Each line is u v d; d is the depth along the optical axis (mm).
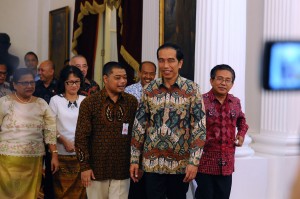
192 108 3143
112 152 3389
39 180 4113
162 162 3195
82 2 10164
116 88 3334
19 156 3906
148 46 7625
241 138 3674
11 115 3906
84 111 3352
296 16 4879
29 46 12961
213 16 4738
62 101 4234
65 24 11523
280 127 4754
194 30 6273
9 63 7051
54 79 5453
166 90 3174
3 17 12664
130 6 8102
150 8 7609
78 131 3344
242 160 4586
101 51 10273
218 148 3578
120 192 3461
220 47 4723
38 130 4016
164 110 3156
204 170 3609
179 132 3148
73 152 4176
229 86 3541
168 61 3113
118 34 8648
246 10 5289
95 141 3379
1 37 7039
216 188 3686
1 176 3922
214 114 3559
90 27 10305
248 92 5141
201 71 4797
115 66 3342
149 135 3219
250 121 5309
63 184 4188
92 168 3389
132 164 3285
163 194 3332
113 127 3375
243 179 4590
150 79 4789
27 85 3891
